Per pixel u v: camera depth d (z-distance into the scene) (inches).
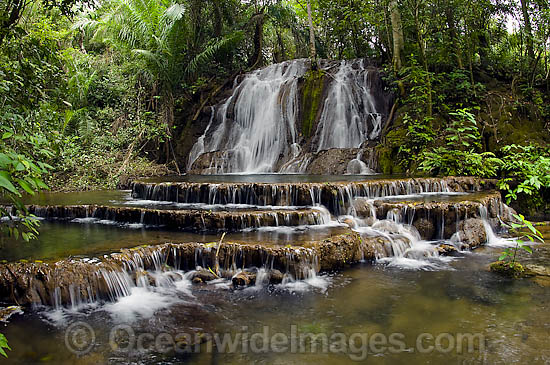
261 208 287.9
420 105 450.6
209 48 599.2
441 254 235.0
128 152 536.1
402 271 207.2
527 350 124.9
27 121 189.3
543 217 326.0
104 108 604.4
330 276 200.4
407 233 254.1
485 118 425.4
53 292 166.4
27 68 188.1
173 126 583.5
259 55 756.6
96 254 192.2
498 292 176.4
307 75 568.7
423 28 515.5
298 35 821.9
